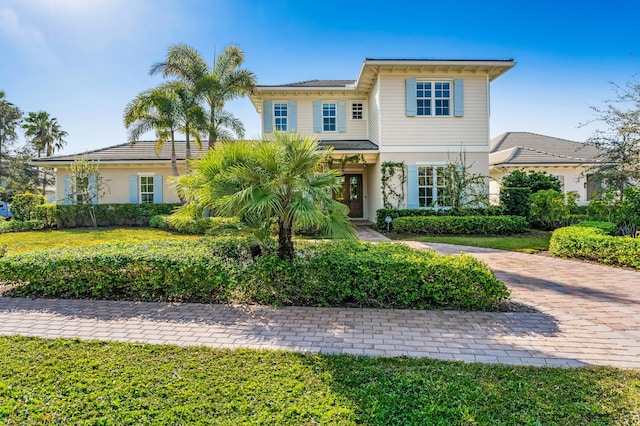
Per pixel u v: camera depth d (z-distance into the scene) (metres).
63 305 5.44
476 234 13.42
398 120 15.16
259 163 5.47
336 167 15.85
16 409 2.66
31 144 35.66
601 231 9.54
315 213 5.14
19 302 5.58
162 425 2.49
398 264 5.29
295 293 5.44
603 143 11.23
